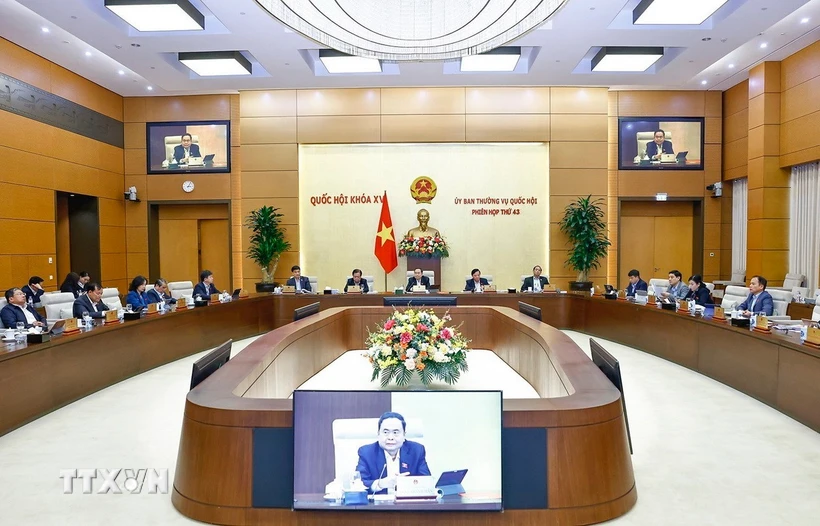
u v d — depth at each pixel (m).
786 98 8.73
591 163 9.96
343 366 4.70
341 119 10.00
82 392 4.52
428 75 8.48
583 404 2.19
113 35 6.69
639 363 5.83
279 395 3.46
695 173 10.48
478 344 5.45
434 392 2.03
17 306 5.23
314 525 2.08
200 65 7.91
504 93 9.94
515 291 8.29
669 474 2.90
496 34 3.74
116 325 5.01
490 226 10.14
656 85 9.16
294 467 2.03
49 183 8.50
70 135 8.99
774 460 3.11
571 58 7.68
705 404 4.28
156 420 3.92
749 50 8.40
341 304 7.93
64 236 9.69
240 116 10.12
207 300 6.96
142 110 10.52
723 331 4.91
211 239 10.99
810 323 4.43
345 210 10.16
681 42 7.05
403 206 10.15
